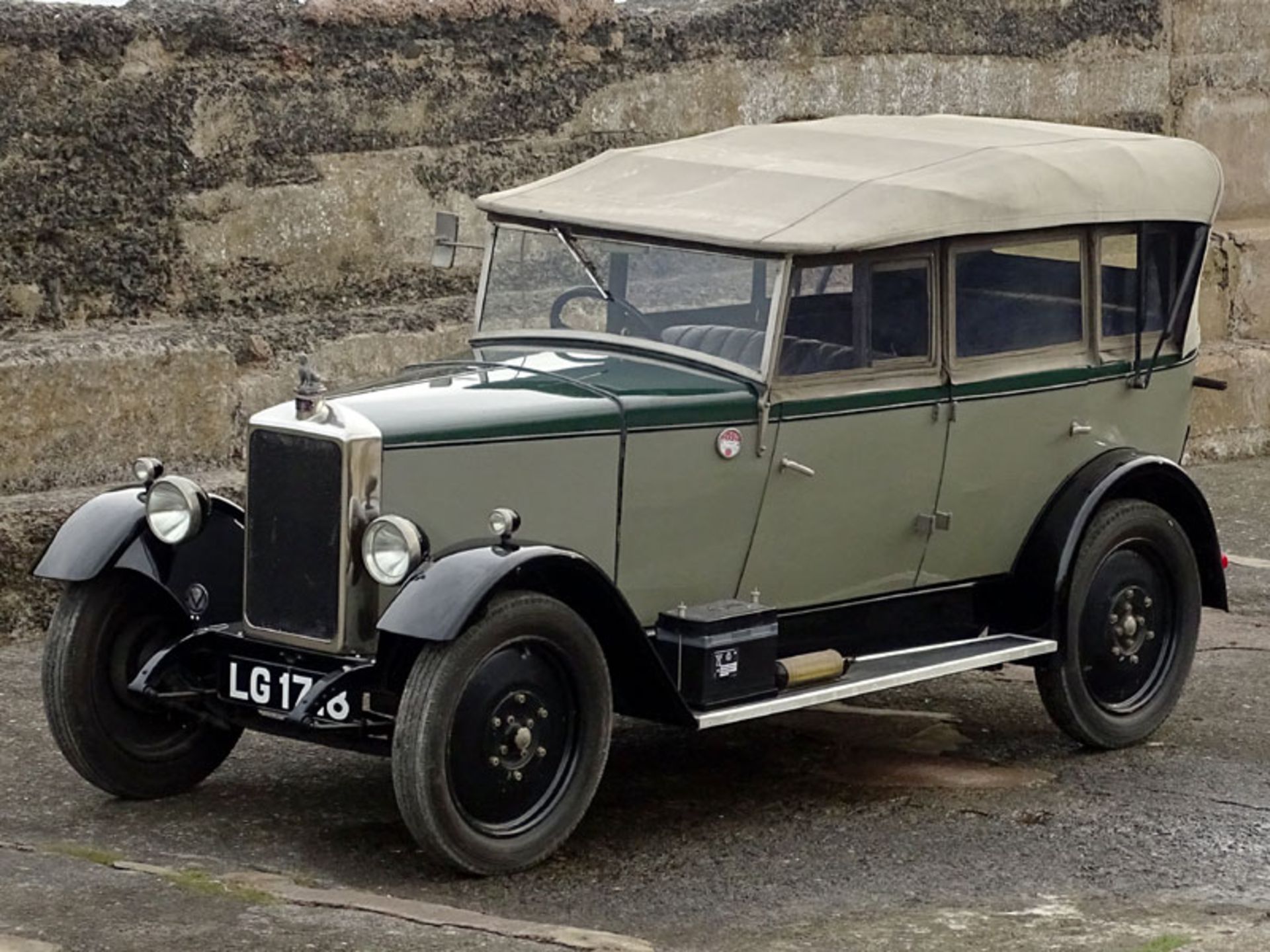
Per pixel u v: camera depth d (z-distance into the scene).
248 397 11.02
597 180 8.15
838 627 7.91
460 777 6.57
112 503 7.41
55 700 7.22
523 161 12.43
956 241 7.83
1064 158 8.23
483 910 6.44
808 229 7.39
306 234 11.62
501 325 8.15
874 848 7.13
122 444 10.54
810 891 6.66
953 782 7.93
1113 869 6.91
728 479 7.40
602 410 7.14
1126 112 15.41
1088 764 8.20
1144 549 8.39
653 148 8.45
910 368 7.78
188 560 7.34
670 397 7.27
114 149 10.82
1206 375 14.82
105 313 10.93
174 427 10.73
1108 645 8.29
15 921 6.04
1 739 8.20
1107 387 8.39
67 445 10.33
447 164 12.12
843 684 7.48
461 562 6.54
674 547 7.36
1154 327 8.60
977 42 14.40
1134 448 8.52
